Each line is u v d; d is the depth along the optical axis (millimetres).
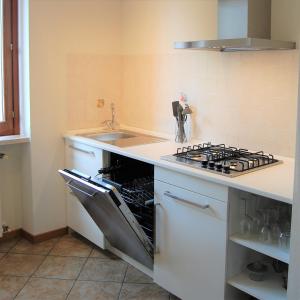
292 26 2506
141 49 3584
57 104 3449
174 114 3131
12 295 2709
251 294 2150
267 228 2199
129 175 3113
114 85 3807
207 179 2209
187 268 2453
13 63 3359
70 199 3547
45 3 3256
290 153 2613
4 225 3490
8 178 3477
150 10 3445
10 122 3412
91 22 3555
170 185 2477
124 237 2793
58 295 2717
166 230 2559
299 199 1804
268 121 2707
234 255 2250
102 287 2816
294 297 1879
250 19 2471
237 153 2670
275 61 2617
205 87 3078
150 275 2941
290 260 1879
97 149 3100
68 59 3459
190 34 3139
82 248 3393
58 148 3508
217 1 2848
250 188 2023
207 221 2281
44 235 3525
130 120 3812
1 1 3230
